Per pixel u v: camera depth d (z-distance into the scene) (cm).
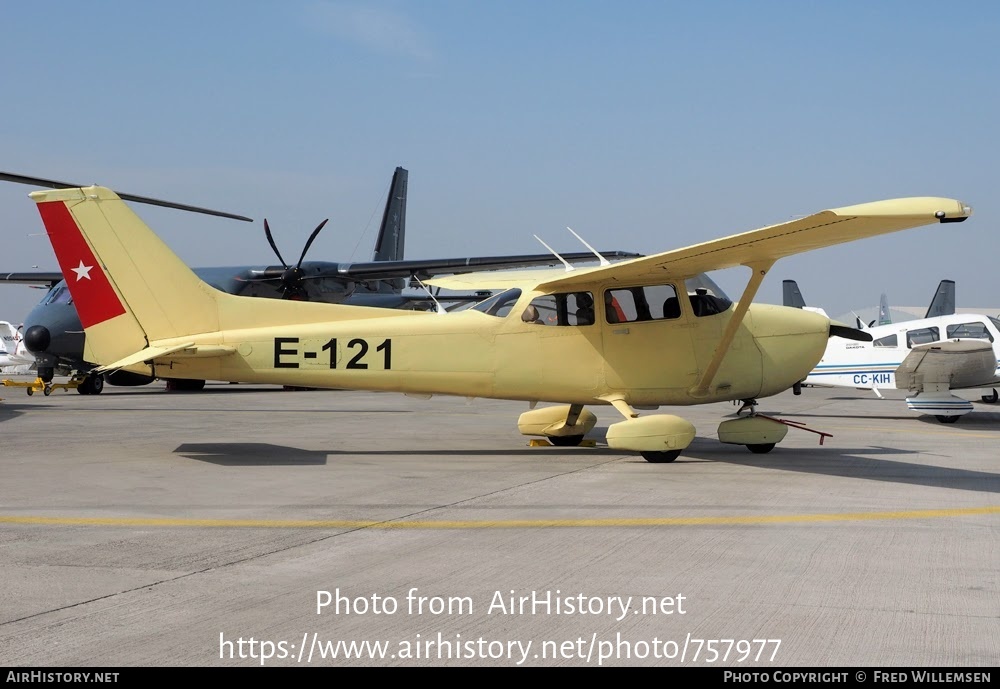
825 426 1673
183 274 1066
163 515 728
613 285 1105
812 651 422
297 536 653
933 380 1725
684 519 721
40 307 2434
